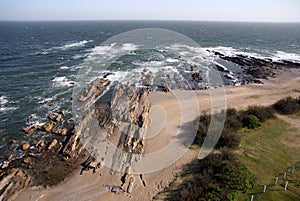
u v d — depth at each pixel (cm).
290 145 2259
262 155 2109
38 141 2600
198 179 1783
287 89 3956
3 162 2311
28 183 2039
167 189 1842
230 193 1612
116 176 2033
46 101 3562
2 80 4434
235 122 2559
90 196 1881
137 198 1817
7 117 3119
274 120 2719
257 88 4047
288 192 1662
